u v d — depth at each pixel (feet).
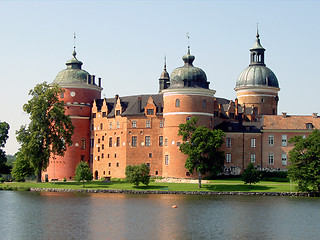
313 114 459.73
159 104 464.65
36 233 260.01
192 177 435.53
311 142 373.40
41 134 436.76
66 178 499.92
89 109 511.40
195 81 444.14
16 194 398.42
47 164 459.32
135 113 469.57
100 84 527.40
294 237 253.24
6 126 534.78
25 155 434.71
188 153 395.96
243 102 546.67
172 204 341.62
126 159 470.39
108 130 491.31
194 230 266.77
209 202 349.00
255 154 453.17
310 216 301.22
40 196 385.09
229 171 452.76
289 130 450.30
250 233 260.83
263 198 367.25
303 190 376.07
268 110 544.21
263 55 558.15
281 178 437.58
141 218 295.89
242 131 454.81
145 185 418.51
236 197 371.56
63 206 336.70
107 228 270.67
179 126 404.16
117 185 424.05
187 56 458.91
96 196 382.83
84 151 508.53
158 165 460.14
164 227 273.13
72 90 505.66
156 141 462.19
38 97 439.22
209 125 444.96
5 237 252.42
